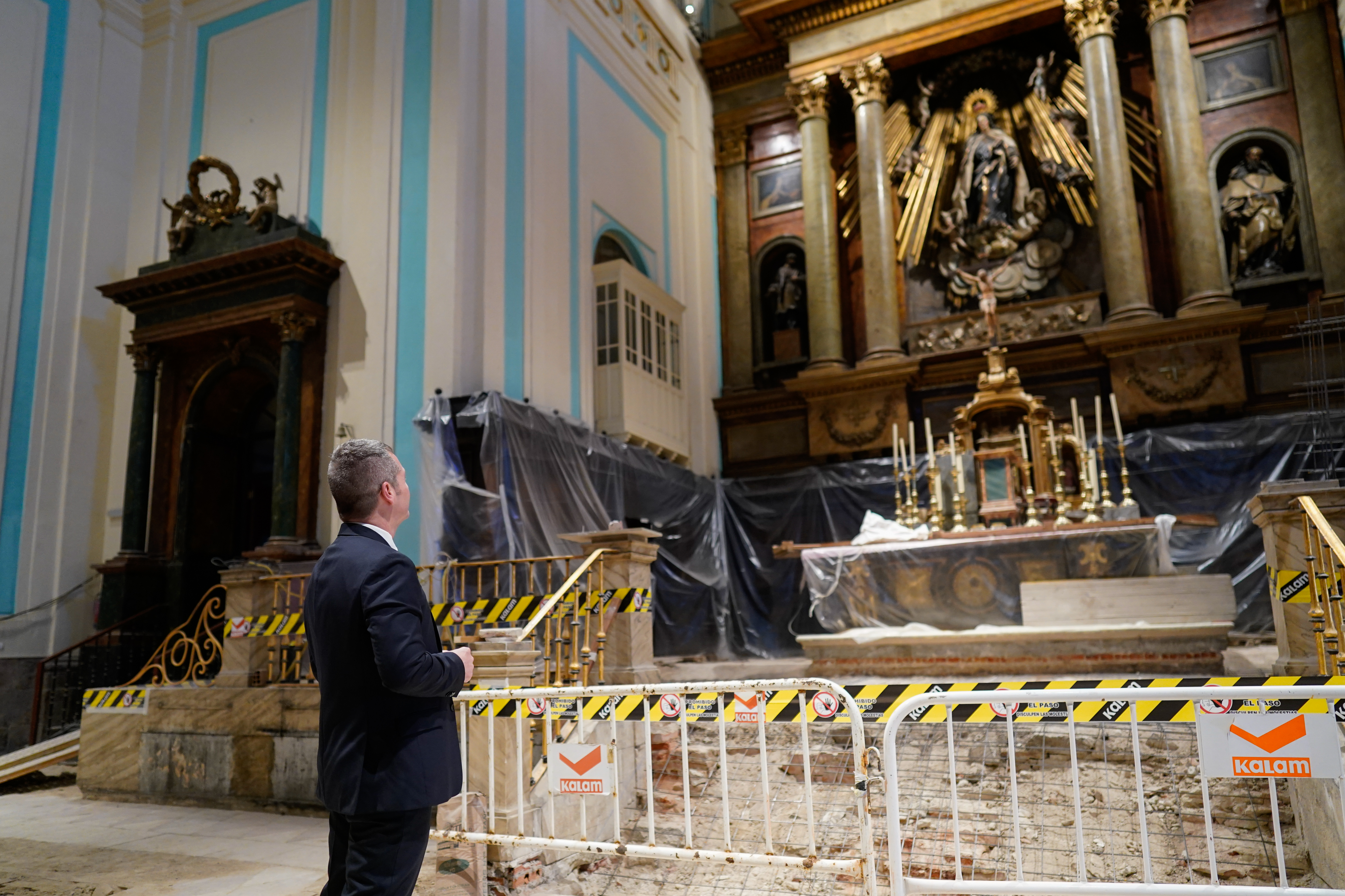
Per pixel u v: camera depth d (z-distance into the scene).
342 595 2.34
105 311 10.30
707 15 14.66
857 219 13.48
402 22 9.39
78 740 7.28
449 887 3.79
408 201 8.98
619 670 5.46
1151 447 10.48
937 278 12.83
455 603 5.77
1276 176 11.28
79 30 10.41
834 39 13.18
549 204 10.06
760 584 12.24
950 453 8.76
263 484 10.28
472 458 8.29
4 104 9.62
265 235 9.23
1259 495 4.64
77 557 9.68
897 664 7.16
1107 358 11.03
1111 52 11.59
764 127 14.34
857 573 7.66
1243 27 11.68
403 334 8.75
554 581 8.66
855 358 13.12
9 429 9.35
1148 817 4.34
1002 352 8.85
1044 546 7.18
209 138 10.45
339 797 2.26
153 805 6.24
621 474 10.38
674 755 5.43
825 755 5.16
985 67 12.80
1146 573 6.95
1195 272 10.80
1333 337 10.34
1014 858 4.09
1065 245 12.16
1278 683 3.09
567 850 3.69
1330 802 3.54
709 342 13.52
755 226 14.08
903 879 2.76
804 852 4.39
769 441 13.13
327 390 9.04
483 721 4.18
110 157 10.54
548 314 9.81
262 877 4.37
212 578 9.73
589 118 11.16
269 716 6.00
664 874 4.34
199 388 9.71
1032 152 12.58
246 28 10.54
